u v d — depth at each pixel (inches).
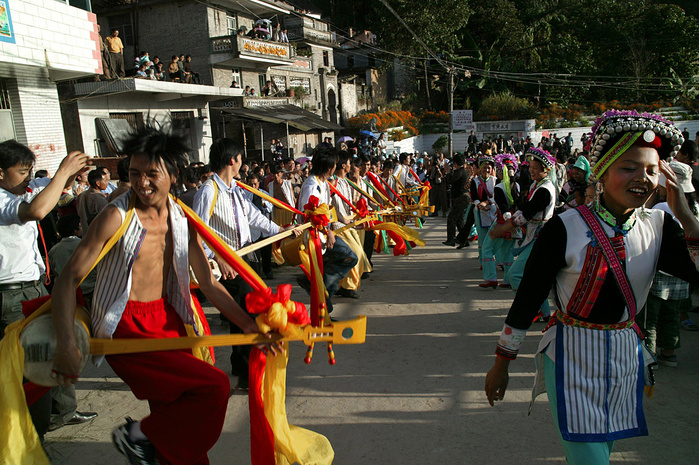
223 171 168.7
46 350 87.1
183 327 105.0
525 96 1692.9
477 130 1454.2
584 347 84.3
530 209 196.5
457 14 1472.7
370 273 319.3
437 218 600.4
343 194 264.1
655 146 80.7
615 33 1766.7
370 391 157.2
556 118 1526.8
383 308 242.7
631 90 1688.0
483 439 129.6
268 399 101.5
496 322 219.1
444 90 1702.8
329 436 132.6
